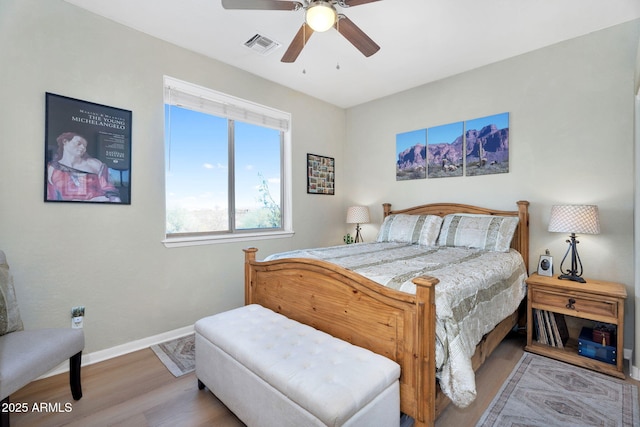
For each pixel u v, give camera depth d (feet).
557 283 7.75
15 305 5.82
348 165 14.62
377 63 10.18
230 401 5.34
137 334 8.31
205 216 10.14
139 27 8.15
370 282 5.21
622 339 6.79
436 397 4.84
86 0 7.07
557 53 9.04
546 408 5.69
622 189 8.07
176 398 6.12
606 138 8.30
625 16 7.73
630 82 7.97
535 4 7.25
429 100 11.84
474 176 10.76
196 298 9.54
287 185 12.41
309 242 13.12
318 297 6.18
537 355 7.82
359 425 3.85
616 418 5.41
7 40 6.43
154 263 8.63
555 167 9.12
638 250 6.75
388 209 12.93
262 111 11.38
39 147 6.81
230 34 8.49
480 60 10.04
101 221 7.70
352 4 5.93
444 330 4.67
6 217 6.45
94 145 7.55
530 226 9.57
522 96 9.69
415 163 12.31
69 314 7.23
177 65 9.04
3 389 4.35
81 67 7.34
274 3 5.83
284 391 4.17
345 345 5.09
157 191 8.68
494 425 5.24
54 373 7.02
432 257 7.82
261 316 6.45
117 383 6.63
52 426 5.30
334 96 13.19
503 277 7.09
